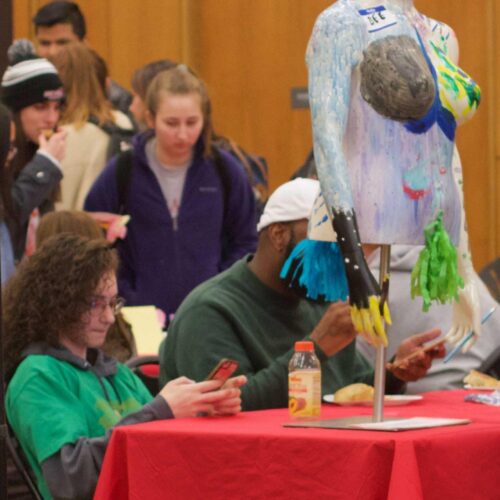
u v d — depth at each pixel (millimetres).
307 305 7152
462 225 5414
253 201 11055
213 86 14969
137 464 5160
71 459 6027
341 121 5047
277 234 6883
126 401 6805
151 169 10703
